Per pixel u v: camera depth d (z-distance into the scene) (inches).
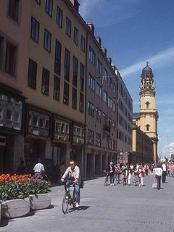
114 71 3154.5
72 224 526.3
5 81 1058.7
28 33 1208.8
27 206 594.6
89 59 2155.5
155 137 7249.0
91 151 2282.2
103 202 825.5
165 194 1092.5
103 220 569.6
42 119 1350.9
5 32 1062.4
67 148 1708.9
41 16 1363.2
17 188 598.5
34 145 1344.7
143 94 7313.0
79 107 1929.1
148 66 7396.7
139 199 921.5
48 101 1434.5
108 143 2861.7
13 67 1122.7
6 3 1069.8
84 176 2030.0
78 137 1873.8
